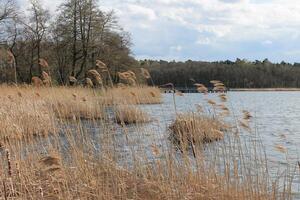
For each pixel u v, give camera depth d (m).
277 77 79.00
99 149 9.25
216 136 9.89
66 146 10.00
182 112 12.60
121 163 9.11
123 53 45.62
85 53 44.75
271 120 25.73
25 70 48.50
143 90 14.44
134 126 11.24
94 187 7.68
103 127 9.77
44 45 47.75
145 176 8.52
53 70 46.97
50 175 8.08
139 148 9.26
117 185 7.98
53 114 12.48
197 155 8.44
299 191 8.73
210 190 7.94
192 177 8.17
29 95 16.69
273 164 11.11
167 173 8.35
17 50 47.66
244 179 7.93
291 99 56.25
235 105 36.00
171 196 7.79
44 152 9.87
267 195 7.80
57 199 7.59
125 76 9.25
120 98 11.36
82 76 45.94
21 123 12.54
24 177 8.20
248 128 9.46
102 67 10.05
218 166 8.50
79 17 44.34
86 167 8.49
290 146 14.41
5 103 15.91
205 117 12.05
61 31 44.81
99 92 12.90
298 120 25.88
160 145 9.67
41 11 47.03
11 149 9.21
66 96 17.22
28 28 46.88
